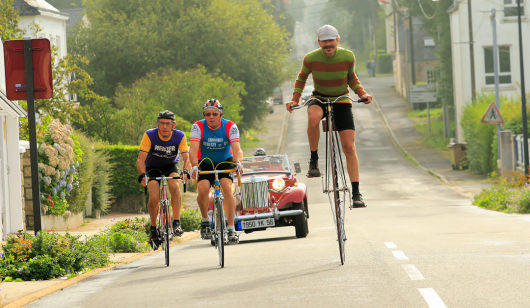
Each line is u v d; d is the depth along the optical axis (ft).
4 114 199.72
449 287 79.87
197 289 91.66
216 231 116.67
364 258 110.63
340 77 94.48
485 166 438.40
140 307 81.15
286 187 182.80
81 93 387.55
